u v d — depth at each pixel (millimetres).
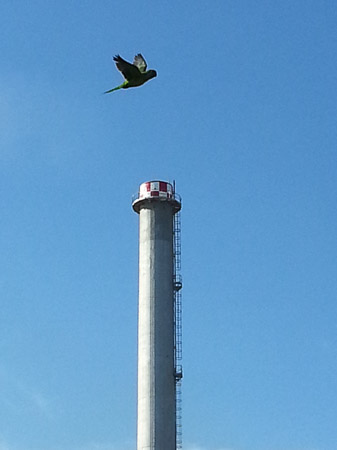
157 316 73312
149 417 70062
